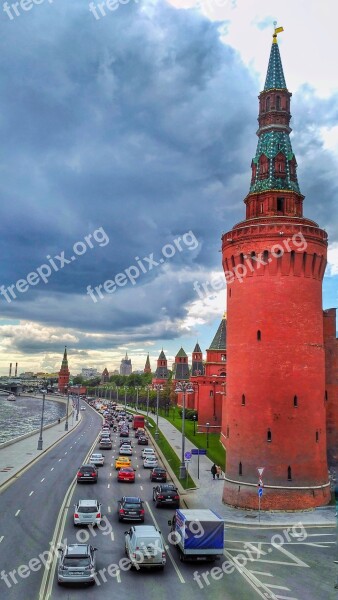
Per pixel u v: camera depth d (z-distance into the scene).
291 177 49.59
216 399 99.25
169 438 91.88
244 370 45.06
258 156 50.53
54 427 123.62
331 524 38.25
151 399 170.88
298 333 44.59
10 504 41.16
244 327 45.66
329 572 28.20
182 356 170.00
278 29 52.53
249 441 43.81
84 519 34.72
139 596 24.09
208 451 75.38
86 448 81.56
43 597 23.48
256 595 24.80
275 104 50.47
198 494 48.72
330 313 54.06
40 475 55.31
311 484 42.94
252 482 43.09
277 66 51.59
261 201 49.03
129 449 74.12
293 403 43.62
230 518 39.72
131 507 36.72
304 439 43.34
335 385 53.34
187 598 24.11
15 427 167.50
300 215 49.59
